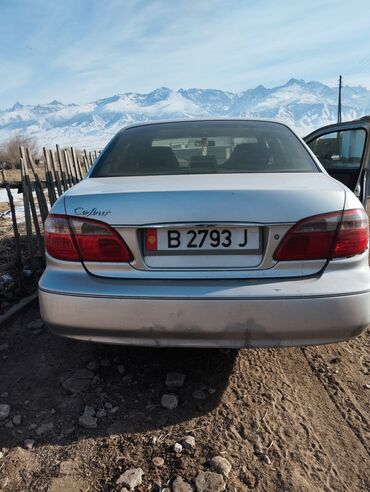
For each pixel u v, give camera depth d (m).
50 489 1.79
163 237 2.01
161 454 1.96
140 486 1.80
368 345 2.91
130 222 2.00
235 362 2.69
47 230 2.15
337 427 2.13
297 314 1.95
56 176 5.06
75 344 2.93
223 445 2.01
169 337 2.02
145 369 2.62
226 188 2.01
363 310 1.99
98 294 2.01
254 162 2.62
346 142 3.77
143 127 3.15
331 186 2.12
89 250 2.05
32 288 3.93
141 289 2.00
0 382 2.51
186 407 2.28
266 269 2.00
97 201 2.05
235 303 1.95
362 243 2.04
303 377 2.53
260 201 1.97
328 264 1.99
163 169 2.60
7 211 7.95
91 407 2.28
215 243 2.00
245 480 1.83
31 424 2.17
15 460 1.94
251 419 2.18
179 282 2.00
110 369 2.63
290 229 1.97
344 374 2.56
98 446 2.02
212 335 1.99
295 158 2.66
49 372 2.62
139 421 2.18
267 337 1.98
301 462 1.92
